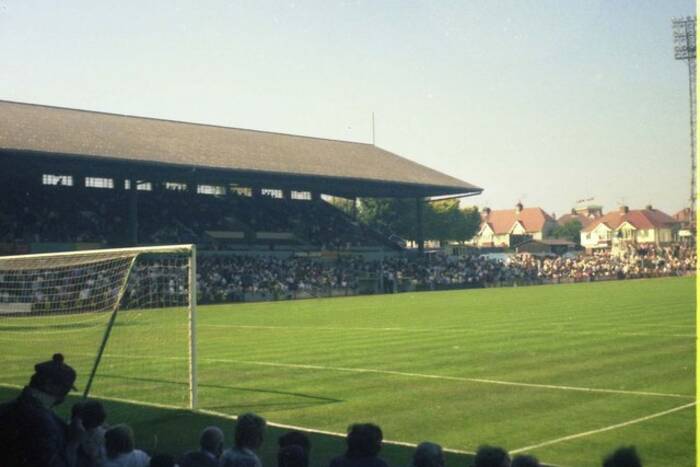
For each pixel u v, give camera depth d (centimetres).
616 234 12694
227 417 1222
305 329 2744
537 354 1861
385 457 952
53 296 3284
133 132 5622
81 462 657
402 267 6694
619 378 1480
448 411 1213
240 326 2938
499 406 1240
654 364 1656
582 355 1825
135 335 2598
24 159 4600
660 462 905
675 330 2381
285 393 1418
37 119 5203
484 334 2377
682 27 5162
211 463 635
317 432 1093
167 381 1606
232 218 6494
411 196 7431
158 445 1051
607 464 479
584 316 3019
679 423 1093
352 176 6081
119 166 4969
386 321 3016
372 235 7344
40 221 5388
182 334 2608
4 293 3148
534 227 14775
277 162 5928
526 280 7281
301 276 5812
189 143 5769
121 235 5591
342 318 3238
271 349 2128
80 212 5688
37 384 536
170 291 3881
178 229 5969
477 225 10562
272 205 7100
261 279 5459
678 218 12431
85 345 2342
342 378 1571
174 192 6494
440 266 7094
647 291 5025
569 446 983
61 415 1266
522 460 519
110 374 1730
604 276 7831
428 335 2395
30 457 515
